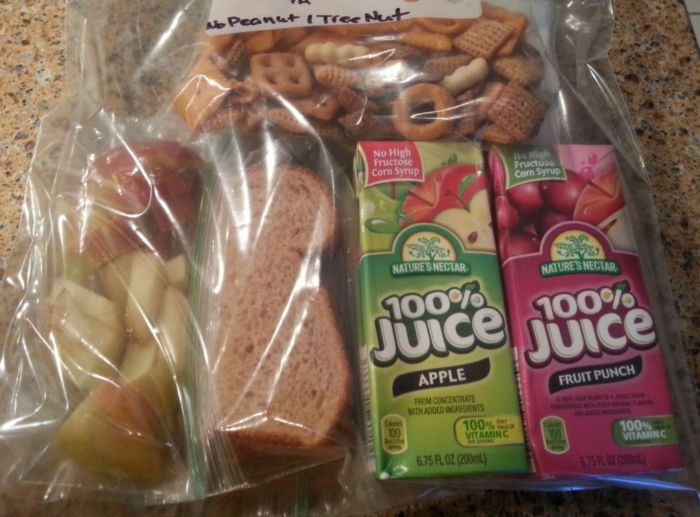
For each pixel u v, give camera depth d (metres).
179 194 0.49
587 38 0.58
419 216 0.45
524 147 0.48
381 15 0.53
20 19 0.62
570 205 0.46
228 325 0.44
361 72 0.52
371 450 0.41
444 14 0.54
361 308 0.43
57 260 0.48
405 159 0.46
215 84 0.51
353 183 0.48
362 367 0.43
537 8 0.57
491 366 0.42
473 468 0.40
